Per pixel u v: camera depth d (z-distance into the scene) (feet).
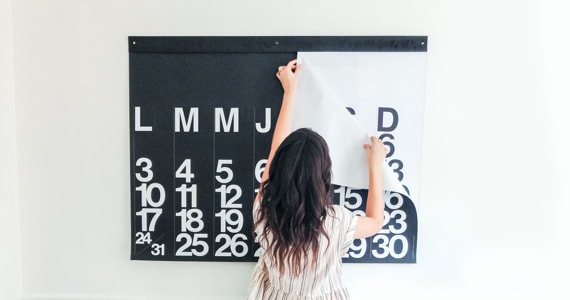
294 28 4.05
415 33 4.07
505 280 4.28
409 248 4.22
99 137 4.14
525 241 4.25
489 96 4.12
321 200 3.36
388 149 4.12
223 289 4.25
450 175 4.19
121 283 4.26
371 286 4.25
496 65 4.10
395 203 4.18
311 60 4.04
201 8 4.02
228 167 4.14
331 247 3.49
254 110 4.09
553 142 4.17
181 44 4.03
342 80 4.06
